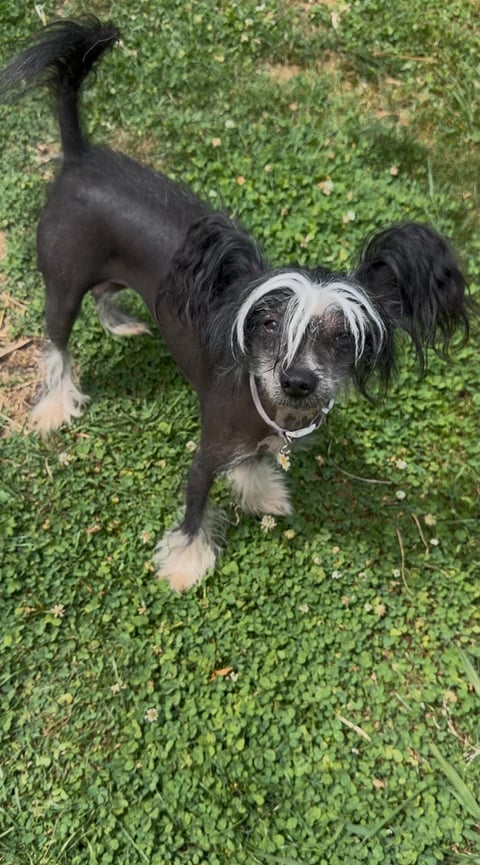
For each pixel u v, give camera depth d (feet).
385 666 2.19
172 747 2.03
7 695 2.10
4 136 3.17
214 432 2.02
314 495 2.48
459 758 2.06
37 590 2.25
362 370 1.77
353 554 2.38
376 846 1.90
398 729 2.10
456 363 2.69
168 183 2.22
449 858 1.91
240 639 2.20
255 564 2.34
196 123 3.23
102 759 2.02
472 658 2.22
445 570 2.37
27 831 1.91
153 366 2.70
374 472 2.54
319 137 3.21
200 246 1.74
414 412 2.63
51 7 3.52
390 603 2.29
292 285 1.62
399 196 3.05
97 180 2.12
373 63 3.53
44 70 2.02
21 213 2.96
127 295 2.81
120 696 2.10
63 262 2.21
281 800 1.98
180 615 2.24
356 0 3.71
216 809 1.94
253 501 2.40
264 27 3.54
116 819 1.92
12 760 2.01
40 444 2.52
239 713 2.09
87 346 2.73
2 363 2.72
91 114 3.20
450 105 3.43
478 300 2.77
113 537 2.37
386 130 3.26
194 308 1.83
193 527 2.25
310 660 2.19
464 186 3.16
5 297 2.83
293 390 1.67
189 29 3.48
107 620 2.21
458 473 2.51
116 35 2.10
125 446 2.52
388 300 1.73
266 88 3.37
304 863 1.87
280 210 2.98
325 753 2.04
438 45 3.59
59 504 2.40
